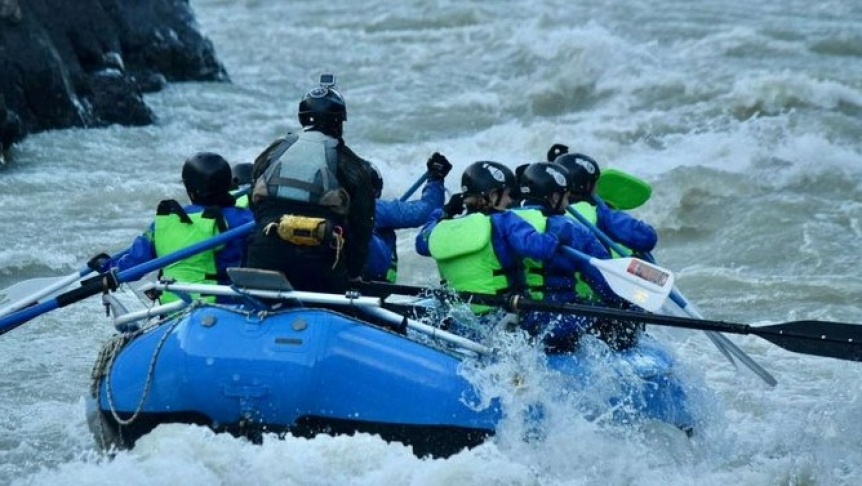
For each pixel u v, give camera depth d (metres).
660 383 26.52
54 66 59.59
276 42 86.81
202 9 101.12
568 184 27.19
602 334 27.09
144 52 69.25
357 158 24.98
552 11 89.38
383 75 75.94
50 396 29.75
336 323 23.64
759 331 25.14
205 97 68.75
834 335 25.16
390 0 95.69
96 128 60.94
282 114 66.44
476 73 75.44
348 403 23.45
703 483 24.72
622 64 71.06
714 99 63.91
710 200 48.12
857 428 28.06
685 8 88.56
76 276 27.00
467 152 57.12
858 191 49.75
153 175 53.06
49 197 48.78
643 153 56.59
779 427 28.16
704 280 39.75
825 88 62.81
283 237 23.92
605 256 26.91
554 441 24.50
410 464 22.83
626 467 24.62
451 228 26.50
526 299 25.27
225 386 23.27
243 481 22.42
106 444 24.48
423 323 25.20
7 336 33.81
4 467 25.45
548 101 67.69
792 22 82.44
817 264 41.72
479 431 23.86
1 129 54.53
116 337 25.23
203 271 25.97
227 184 26.45
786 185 50.50
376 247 27.48
